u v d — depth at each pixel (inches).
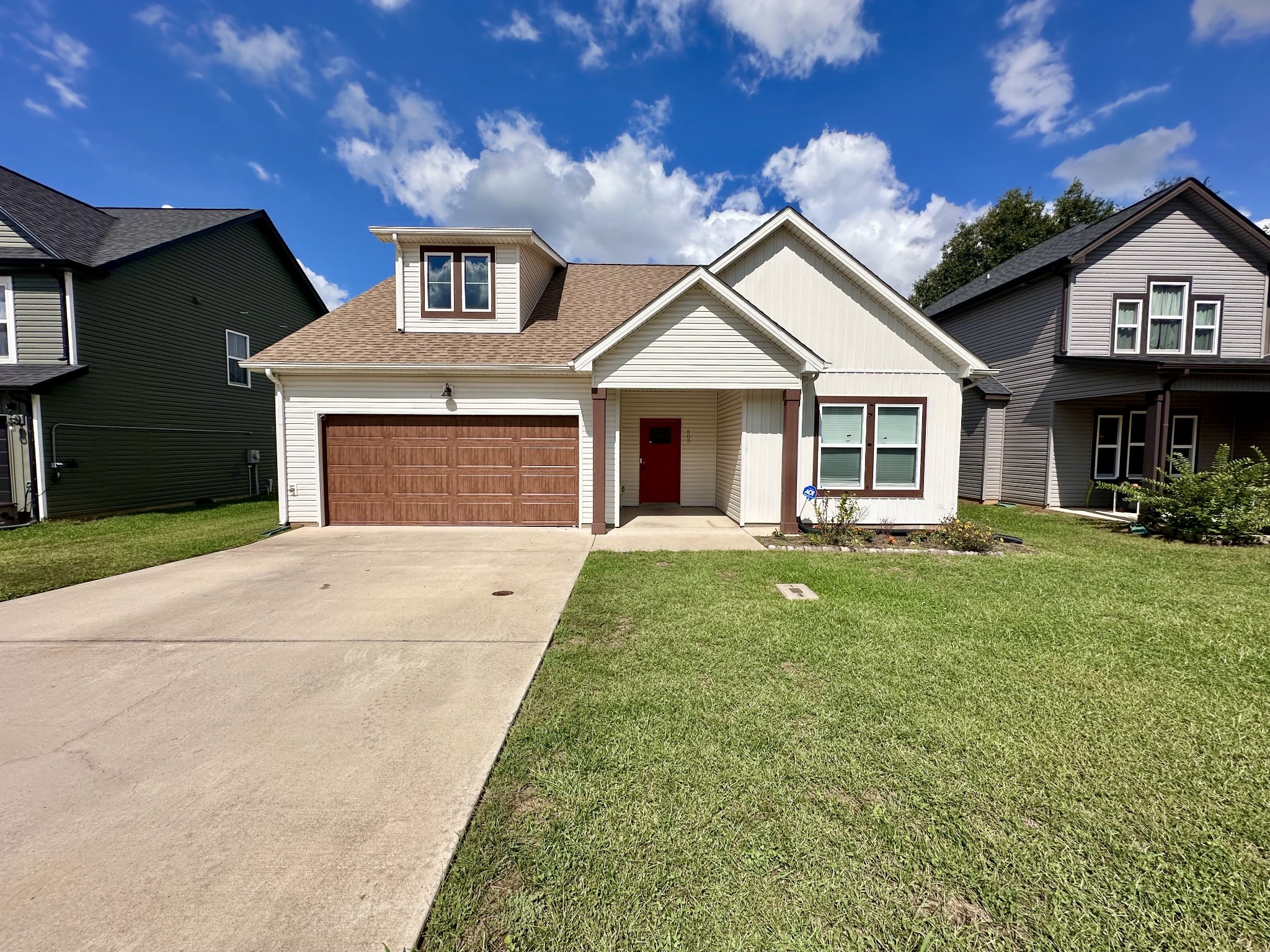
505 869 79.4
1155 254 478.9
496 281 405.7
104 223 529.0
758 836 85.7
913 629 179.8
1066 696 133.2
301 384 376.5
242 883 77.0
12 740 115.5
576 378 378.6
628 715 123.6
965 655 158.4
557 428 381.7
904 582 239.0
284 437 377.7
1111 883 77.0
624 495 486.6
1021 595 219.1
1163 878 77.7
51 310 416.8
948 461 381.1
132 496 475.5
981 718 122.6
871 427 378.6
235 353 605.0
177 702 132.3
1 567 266.5
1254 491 333.4
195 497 549.3
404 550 307.1
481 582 239.5
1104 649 163.5
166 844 85.0
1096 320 483.8
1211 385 398.9
